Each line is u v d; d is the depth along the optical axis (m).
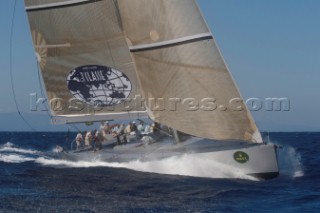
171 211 17.61
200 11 24.23
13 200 19.17
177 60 24.72
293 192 21.34
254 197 20.25
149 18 25.31
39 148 54.53
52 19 28.50
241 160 23.45
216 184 22.58
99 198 19.86
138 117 28.12
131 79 28.02
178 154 24.94
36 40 29.00
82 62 28.66
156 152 25.66
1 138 86.94
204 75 24.12
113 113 28.66
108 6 27.59
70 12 28.17
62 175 25.44
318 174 26.23
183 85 24.69
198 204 18.84
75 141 31.20
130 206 18.39
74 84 29.09
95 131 29.89
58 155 30.45
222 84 23.81
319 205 18.98
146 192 21.11
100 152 27.97
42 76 29.42
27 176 25.44
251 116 23.50
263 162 23.22
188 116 24.62
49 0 28.28
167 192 21.08
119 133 28.78
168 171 25.00
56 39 28.72
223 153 23.77
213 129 24.09
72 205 18.48
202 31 24.12
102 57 28.28
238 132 23.77
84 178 24.41
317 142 74.62
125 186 22.36
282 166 29.44
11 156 37.31
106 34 27.95
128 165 26.47
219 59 23.86
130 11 25.80
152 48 25.42
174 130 25.47
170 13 24.73
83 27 28.22
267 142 24.41
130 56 27.77
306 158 37.62
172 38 24.78
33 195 20.36
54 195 20.42
